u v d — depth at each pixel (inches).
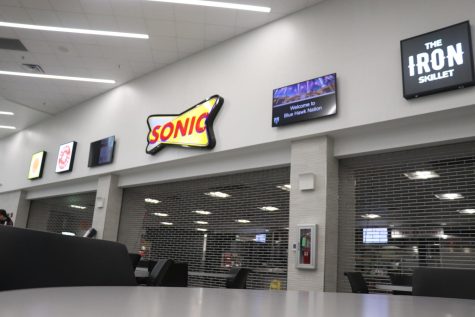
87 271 35.2
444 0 197.3
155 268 100.6
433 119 199.5
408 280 186.4
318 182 224.8
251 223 269.4
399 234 205.2
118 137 362.9
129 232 355.3
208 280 283.1
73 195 436.5
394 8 214.1
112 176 366.0
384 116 203.3
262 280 251.0
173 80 328.5
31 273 29.9
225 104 281.4
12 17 278.4
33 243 31.0
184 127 300.4
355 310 23.1
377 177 220.4
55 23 283.3
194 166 308.7
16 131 524.7
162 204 337.4
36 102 429.7
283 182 261.1
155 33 291.4
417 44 197.2
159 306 19.9
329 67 231.9
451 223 190.2
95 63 340.5
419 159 208.4
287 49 256.4
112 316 15.9
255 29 280.7
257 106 261.6
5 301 17.6
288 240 234.2
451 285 45.8
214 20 272.7
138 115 350.0
